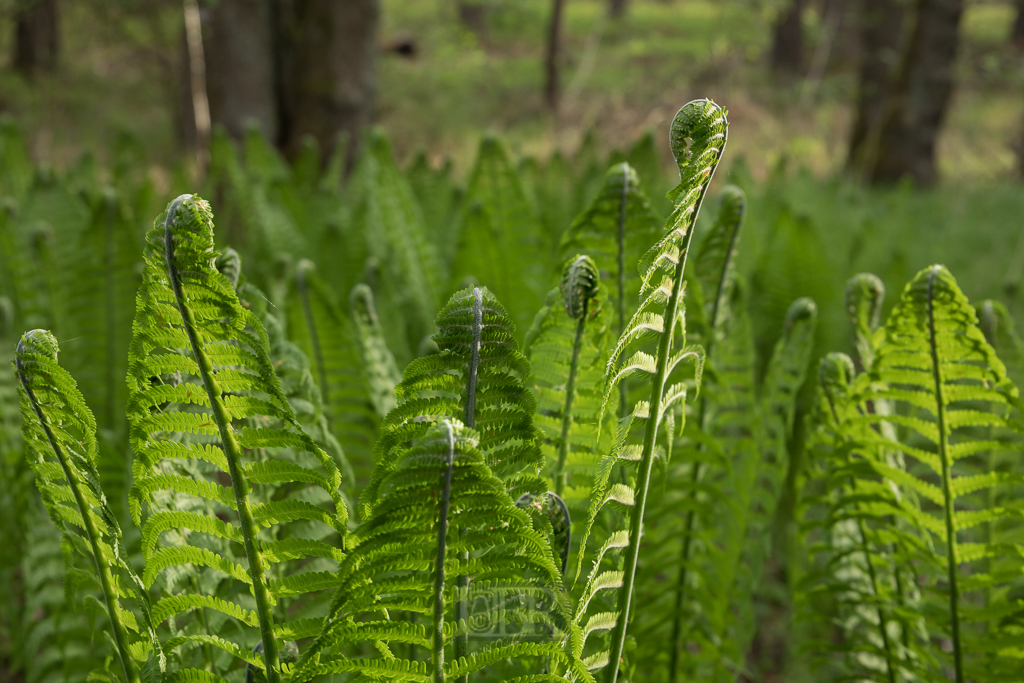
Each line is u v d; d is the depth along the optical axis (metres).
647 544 2.14
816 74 18.42
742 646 2.21
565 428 1.41
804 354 2.17
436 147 17.84
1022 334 3.50
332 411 2.37
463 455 0.95
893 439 1.93
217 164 4.47
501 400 1.08
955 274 5.41
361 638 1.09
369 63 7.59
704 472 2.29
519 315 3.12
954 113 16.83
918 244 5.68
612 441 1.40
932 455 1.68
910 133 11.72
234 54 7.05
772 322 3.70
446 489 0.96
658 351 1.17
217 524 1.10
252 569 1.10
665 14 38.97
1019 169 14.48
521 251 3.18
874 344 1.85
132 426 1.07
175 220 0.99
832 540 2.09
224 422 1.05
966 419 1.62
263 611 1.11
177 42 15.02
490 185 3.16
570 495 1.45
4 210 2.97
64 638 2.09
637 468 1.28
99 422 3.05
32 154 10.73
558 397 1.45
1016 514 1.67
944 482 1.67
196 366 1.06
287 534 1.68
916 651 1.88
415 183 4.58
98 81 17.36
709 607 2.12
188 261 1.00
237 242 4.44
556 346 1.44
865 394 1.73
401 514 0.97
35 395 1.07
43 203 3.58
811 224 3.68
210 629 1.50
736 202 1.99
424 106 21.41
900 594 1.98
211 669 1.50
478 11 30.41
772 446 2.23
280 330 1.76
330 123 7.52
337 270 3.55
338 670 1.08
